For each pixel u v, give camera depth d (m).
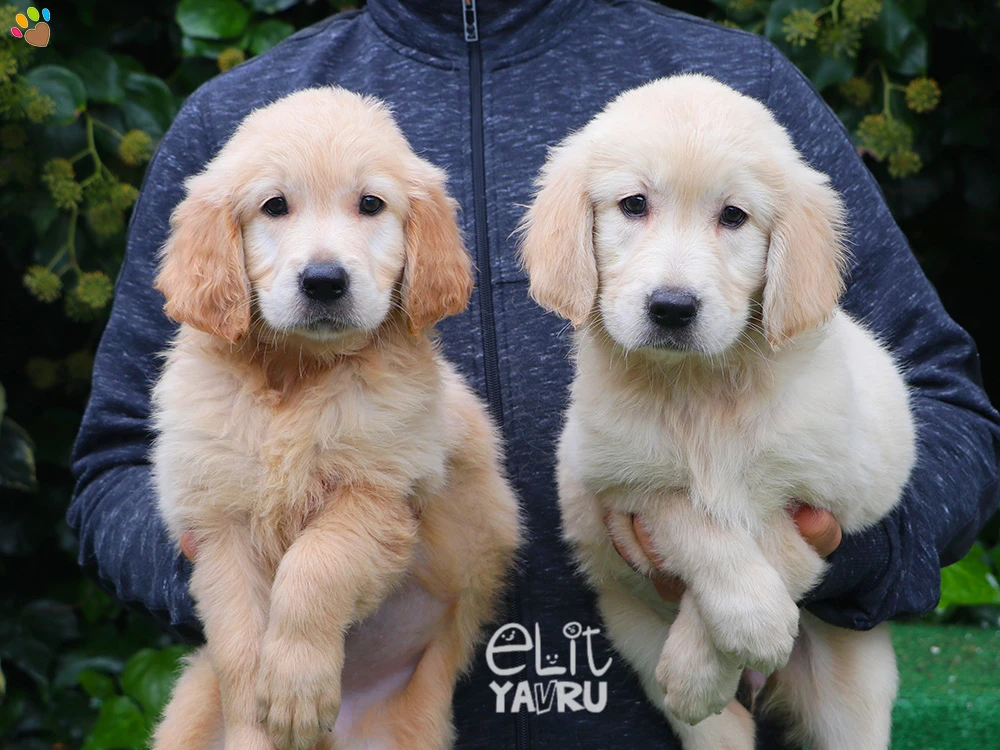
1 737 4.30
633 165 2.43
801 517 2.45
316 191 2.46
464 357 2.72
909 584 2.50
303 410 2.40
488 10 2.82
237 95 2.91
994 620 4.72
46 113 3.81
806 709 2.80
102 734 4.10
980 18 4.56
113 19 4.29
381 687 2.65
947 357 2.82
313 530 2.33
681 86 2.56
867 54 4.29
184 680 2.70
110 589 2.81
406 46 2.86
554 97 2.79
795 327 2.39
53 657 4.38
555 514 2.69
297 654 2.20
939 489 2.59
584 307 2.47
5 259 4.40
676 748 2.63
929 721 3.41
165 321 2.85
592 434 2.48
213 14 4.09
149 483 2.71
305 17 4.36
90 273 4.06
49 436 4.41
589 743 2.62
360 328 2.39
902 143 4.19
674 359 2.42
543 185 2.60
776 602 2.30
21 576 4.52
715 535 2.37
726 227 2.43
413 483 2.43
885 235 2.83
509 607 2.65
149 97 4.08
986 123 4.63
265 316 2.41
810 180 2.51
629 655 2.65
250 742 2.27
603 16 2.89
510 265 2.71
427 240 2.52
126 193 3.99
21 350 4.55
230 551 2.41
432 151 2.78
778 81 2.83
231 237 2.45
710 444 2.43
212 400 2.42
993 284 5.19
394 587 2.48
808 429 2.40
